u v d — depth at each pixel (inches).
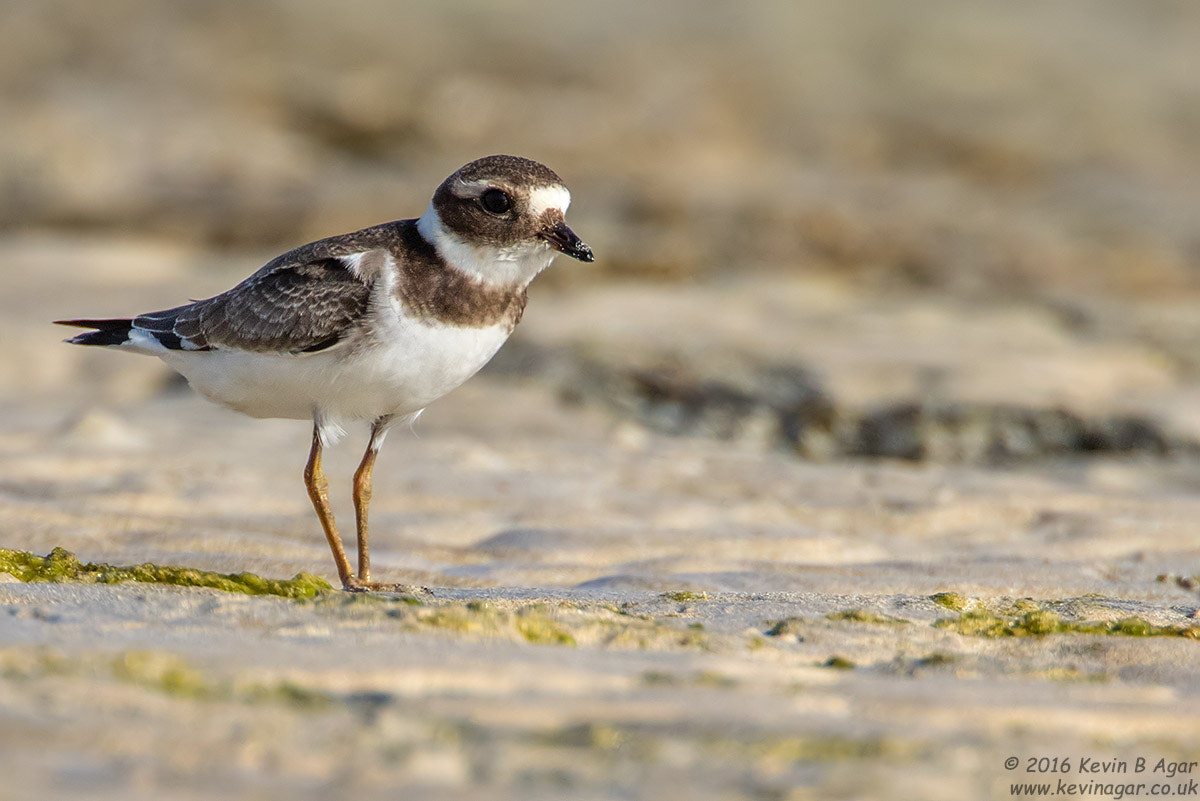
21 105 1145.4
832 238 925.8
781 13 1504.7
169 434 486.0
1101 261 895.1
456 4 1471.5
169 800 169.9
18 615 251.1
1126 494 448.1
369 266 321.7
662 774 186.7
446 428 528.7
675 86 1305.4
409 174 1089.4
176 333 348.2
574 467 464.4
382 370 323.6
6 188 1003.9
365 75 1283.2
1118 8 1540.4
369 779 180.5
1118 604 319.0
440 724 201.9
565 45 1401.3
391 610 261.9
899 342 663.8
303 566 345.1
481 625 258.1
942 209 1025.5
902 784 186.7
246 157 1098.7
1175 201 1081.4
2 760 178.1
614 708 213.2
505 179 320.5
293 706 205.8
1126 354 657.0
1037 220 1008.2
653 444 518.6
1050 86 1352.1
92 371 596.1
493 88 1280.8
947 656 259.3
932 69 1384.1
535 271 336.2
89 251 845.8
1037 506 427.5
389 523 390.3
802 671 244.7
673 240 894.4
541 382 605.6
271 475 431.5
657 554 370.3
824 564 365.1
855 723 213.2
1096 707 227.6
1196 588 346.0
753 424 569.9
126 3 1381.6
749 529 397.1
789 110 1285.7
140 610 259.6
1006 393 576.7
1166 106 1321.4
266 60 1294.3
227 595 274.8
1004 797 186.5
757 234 925.2
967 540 396.5
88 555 345.4
